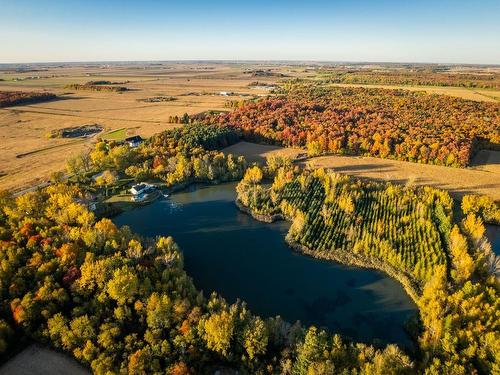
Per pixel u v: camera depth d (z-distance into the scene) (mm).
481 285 88750
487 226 127125
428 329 78938
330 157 189000
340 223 122625
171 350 71938
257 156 193125
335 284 99812
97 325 75250
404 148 181625
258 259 110812
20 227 101562
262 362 71500
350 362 69625
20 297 80688
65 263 87125
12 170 166125
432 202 134250
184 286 87438
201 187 164000
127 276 80625
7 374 68250
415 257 103062
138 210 141625
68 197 116688
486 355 69938
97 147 181125
